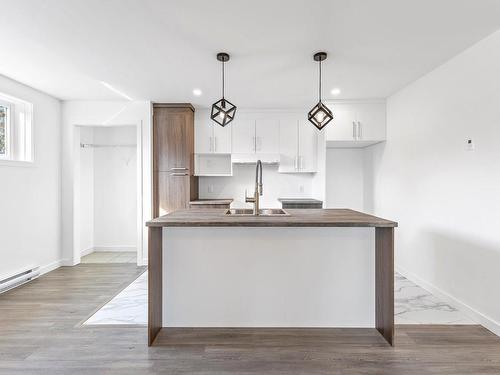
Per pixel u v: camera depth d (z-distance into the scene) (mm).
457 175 2842
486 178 2496
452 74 2906
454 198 2881
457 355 2080
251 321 2473
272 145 4738
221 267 2469
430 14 2148
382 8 2070
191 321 2479
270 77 3396
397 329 2445
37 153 3840
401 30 2375
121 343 2229
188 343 2230
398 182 3977
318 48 2680
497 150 2389
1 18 2168
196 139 4727
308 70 3193
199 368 1930
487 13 2133
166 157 4453
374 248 2455
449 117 2955
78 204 4465
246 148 4734
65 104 4312
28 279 3664
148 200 4344
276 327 2469
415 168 3562
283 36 2463
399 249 3951
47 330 2424
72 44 2582
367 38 2506
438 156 3127
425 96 3352
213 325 2477
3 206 3316
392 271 2172
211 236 2461
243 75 3332
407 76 3402
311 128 4754
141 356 2061
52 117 4129
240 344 2219
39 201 3879
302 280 2461
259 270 2463
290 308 2467
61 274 3924
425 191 3357
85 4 2004
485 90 2506
